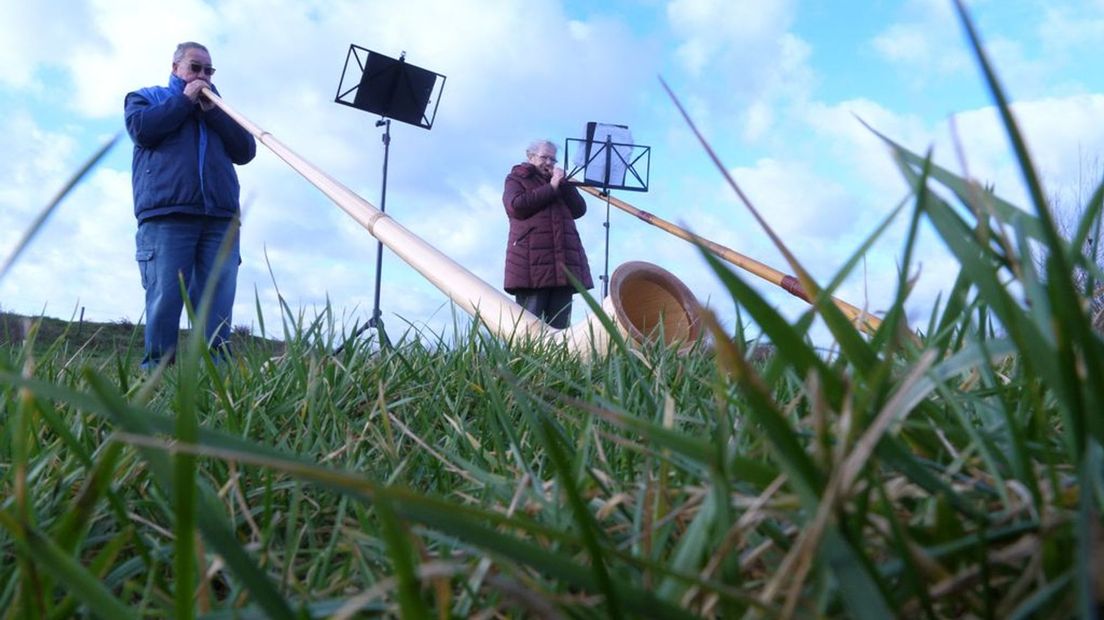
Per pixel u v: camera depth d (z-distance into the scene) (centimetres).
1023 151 45
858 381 72
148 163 556
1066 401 51
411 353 263
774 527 67
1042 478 71
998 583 60
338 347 246
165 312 550
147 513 121
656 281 430
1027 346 53
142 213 557
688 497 87
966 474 78
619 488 101
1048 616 54
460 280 488
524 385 207
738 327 125
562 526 86
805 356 54
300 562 106
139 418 52
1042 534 55
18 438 63
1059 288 49
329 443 162
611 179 1037
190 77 582
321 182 591
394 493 52
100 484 61
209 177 563
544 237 757
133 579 98
